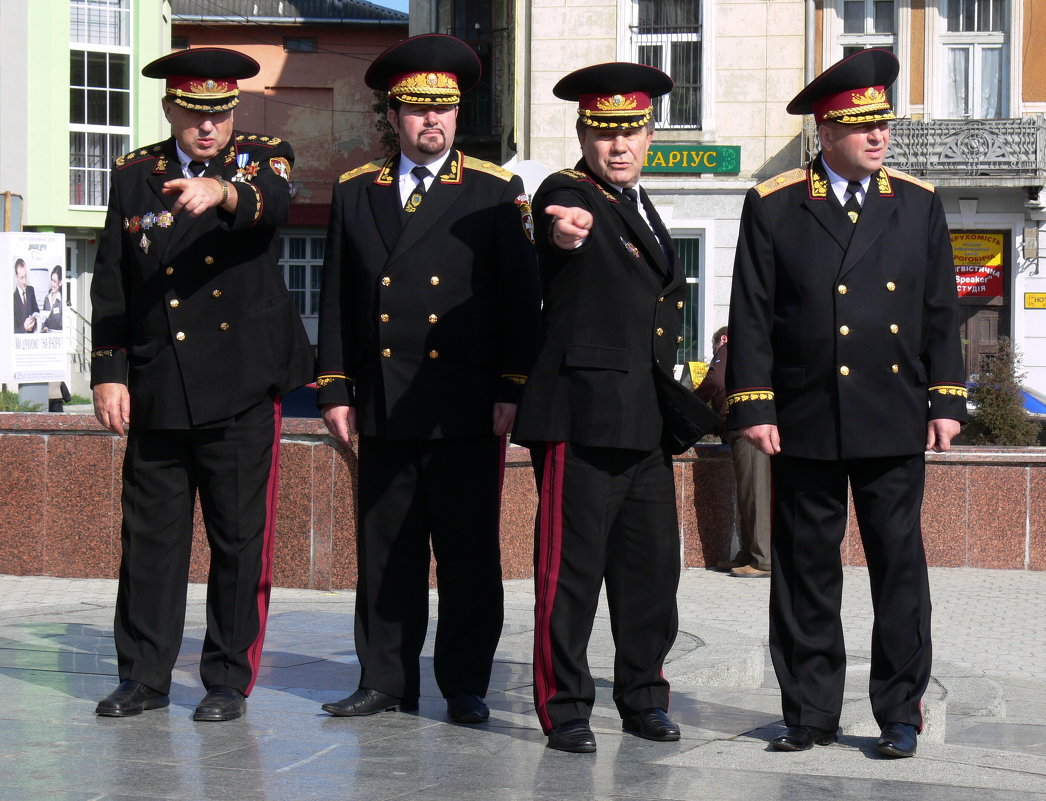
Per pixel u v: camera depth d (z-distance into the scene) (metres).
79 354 35.66
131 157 6.23
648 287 5.62
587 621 5.60
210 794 4.81
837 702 5.68
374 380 6.01
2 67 35.19
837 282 5.60
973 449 14.05
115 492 11.05
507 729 5.82
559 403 5.55
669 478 5.77
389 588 6.10
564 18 26.89
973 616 10.95
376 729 5.78
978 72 27.75
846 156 5.65
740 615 10.42
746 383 5.63
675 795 4.87
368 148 44.44
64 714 5.96
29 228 35.59
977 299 27.80
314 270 44.31
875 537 5.68
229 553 6.09
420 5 34.16
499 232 6.01
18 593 10.32
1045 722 7.61
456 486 6.01
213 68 6.01
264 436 6.14
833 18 27.45
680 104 27.02
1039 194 27.20
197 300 6.04
